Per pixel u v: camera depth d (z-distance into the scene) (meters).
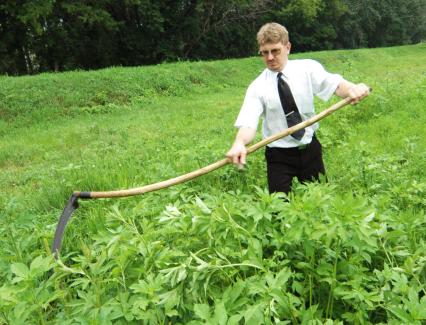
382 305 2.29
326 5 43.25
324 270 2.40
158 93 17.39
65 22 28.50
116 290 2.64
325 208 2.50
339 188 4.57
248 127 3.59
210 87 19.36
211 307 2.22
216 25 35.25
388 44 56.78
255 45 38.91
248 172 5.23
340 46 50.12
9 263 3.18
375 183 4.42
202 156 5.83
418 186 3.80
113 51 31.50
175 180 3.15
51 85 15.45
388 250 2.69
